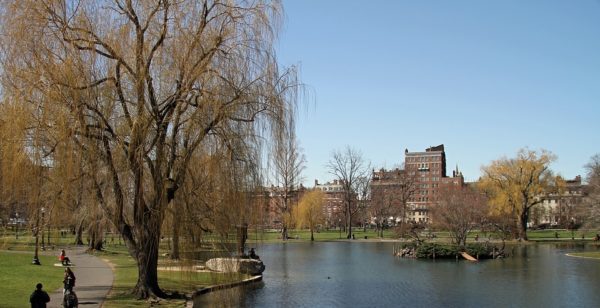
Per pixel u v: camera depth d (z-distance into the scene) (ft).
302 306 94.43
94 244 181.88
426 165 635.66
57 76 64.44
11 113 63.46
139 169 69.26
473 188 347.36
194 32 69.87
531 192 294.46
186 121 70.54
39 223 70.74
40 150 65.00
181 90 68.64
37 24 64.64
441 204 261.03
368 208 386.93
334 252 228.84
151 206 72.28
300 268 160.04
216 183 71.56
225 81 69.56
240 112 70.44
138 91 67.97
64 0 66.95
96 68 67.92
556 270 153.99
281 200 303.07
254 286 116.57
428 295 108.37
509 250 232.12
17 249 176.65
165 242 77.00
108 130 69.00
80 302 77.41
